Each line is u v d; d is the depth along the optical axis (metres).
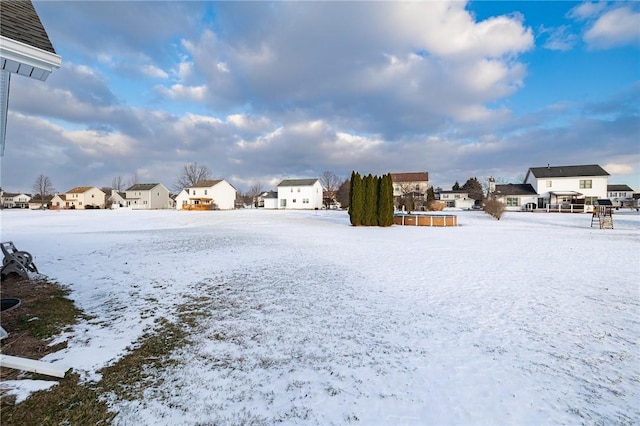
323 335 4.25
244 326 4.54
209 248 11.41
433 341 4.08
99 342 3.98
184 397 2.90
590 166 43.66
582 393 2.99
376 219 21.86
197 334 4.27
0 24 3.21
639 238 14.73
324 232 17.38
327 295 5.99
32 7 4.01
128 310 5.18
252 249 11.21
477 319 4.81
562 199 41.38
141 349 3.82
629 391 3.02
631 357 3.66
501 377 3.25
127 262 8.92
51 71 3.54
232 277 7.31
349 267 8.35
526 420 2.62
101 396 2.88
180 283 6.81
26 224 22.89
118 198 73.62
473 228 20.39
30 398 2.81
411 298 5.82
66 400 2.81
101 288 6.43
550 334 4.27
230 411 2.72
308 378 3.23
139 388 3.02
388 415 2.68
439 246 12.12
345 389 3.05
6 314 4.80
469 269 8.13
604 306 5.34
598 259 9.48
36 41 3.40
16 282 6.74
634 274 7.57
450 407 2.79
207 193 58.16
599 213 21.98
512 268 8.24
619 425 2.57
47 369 3.19
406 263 8.87
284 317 4.89
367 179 22.14
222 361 3.56
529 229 19.66
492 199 32.41
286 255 10.05
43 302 5.42
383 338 4.16
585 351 3.80
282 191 60.78
